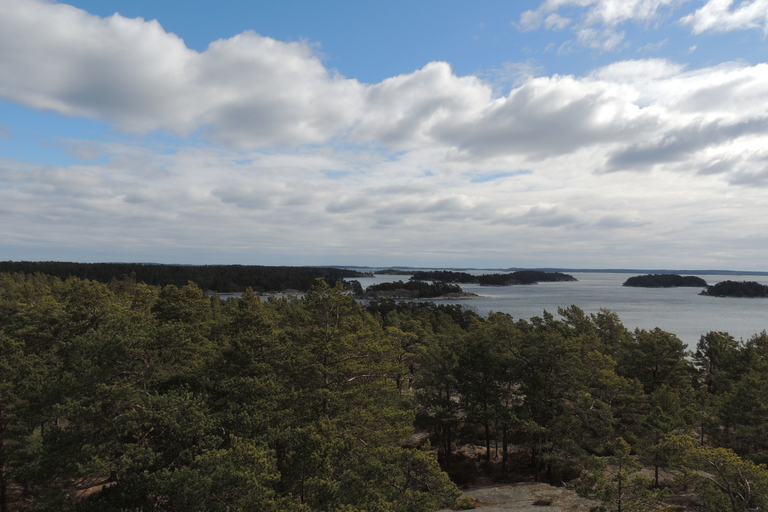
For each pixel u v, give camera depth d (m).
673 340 48.72
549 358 37.19
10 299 50.09
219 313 55.78
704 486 21.84
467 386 37.88
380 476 19.23
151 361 26.31
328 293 32.28
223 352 25.84
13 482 27.98
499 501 29.88
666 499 26.73
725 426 35.44
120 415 21.05
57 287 58.25
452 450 43.81
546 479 36.91
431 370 41.00
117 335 26.27
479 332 47.00
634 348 52.25
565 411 34.75
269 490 16.66
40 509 20.84
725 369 52.91
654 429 30.88
